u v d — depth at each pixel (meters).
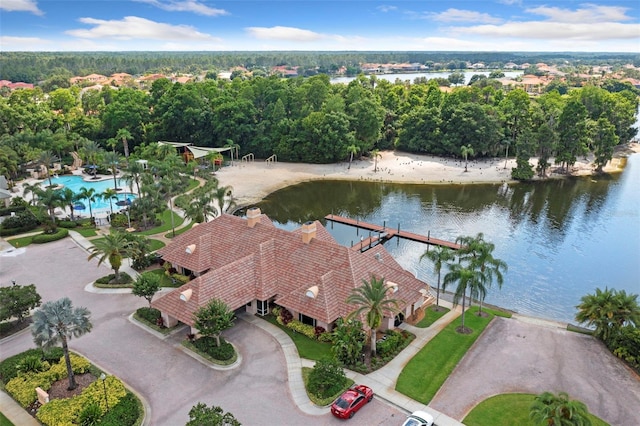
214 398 36.38
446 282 48.50
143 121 143.75
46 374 38.12
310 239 52.34
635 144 158.75
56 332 35.12
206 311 40.88
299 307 45.72
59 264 63.00
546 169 123.88
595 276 65.25
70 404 34.53
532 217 90.19
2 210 80.00
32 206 86.00
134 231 76.56
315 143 130.62
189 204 74.81
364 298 43.53
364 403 35.53
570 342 45.16
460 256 51.41
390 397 36.56
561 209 94.94
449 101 139.62
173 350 42.88
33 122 135.62
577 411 29.31
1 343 44.53
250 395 36.72
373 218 90.75
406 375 39.31
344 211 96.12
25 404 35.44
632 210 94.12
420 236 79.06
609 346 43.97
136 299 52.78
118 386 36.66
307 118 129.62
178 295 46.44
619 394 37.41
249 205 99.25
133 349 43.06
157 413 34.72
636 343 41.53
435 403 36.00
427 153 144.75
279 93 142.38
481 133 128.88
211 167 125.25
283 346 43.47
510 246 75.75
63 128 137.88
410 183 114.62
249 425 33.41
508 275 65.19
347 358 40.28
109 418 32.84
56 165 123.06
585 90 152.88
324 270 48.72
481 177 118.06
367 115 131.12
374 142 139.88
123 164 119.25
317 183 115.06
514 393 37.22
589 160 134.62
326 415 34.50
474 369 40.56
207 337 43.34
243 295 47.84
